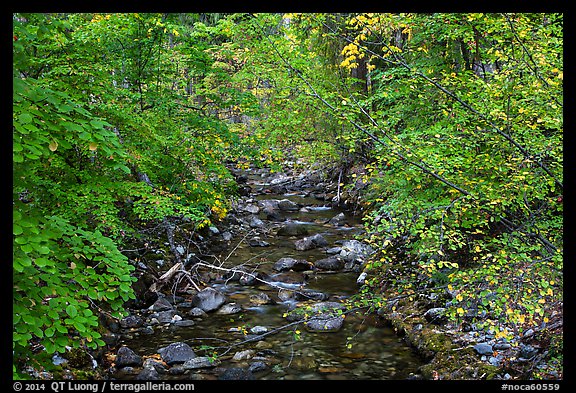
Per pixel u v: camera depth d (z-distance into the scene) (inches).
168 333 259.0
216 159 341.1
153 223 376.8
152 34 331.0
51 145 114.7
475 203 167.8
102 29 278.8
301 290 316.8
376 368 215.6
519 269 153.9
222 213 375.2
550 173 159.5
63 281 131.0
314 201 632.4
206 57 342.6
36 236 110.1
